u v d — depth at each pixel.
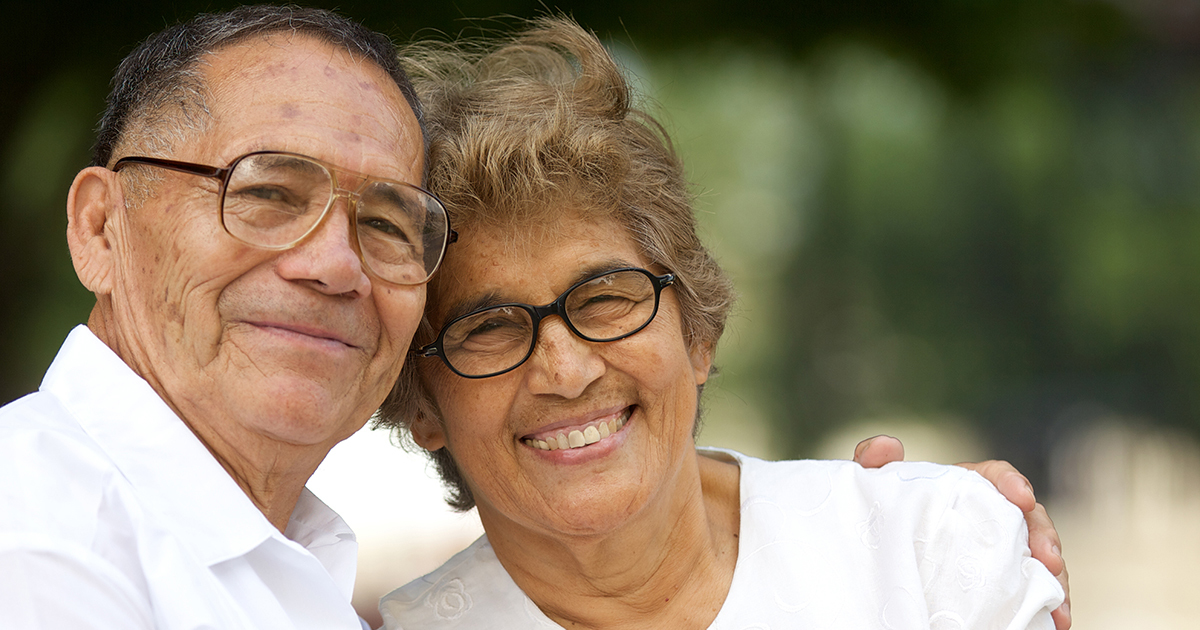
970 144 22.47
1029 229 24.17
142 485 1.61
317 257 1.69
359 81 1.83
